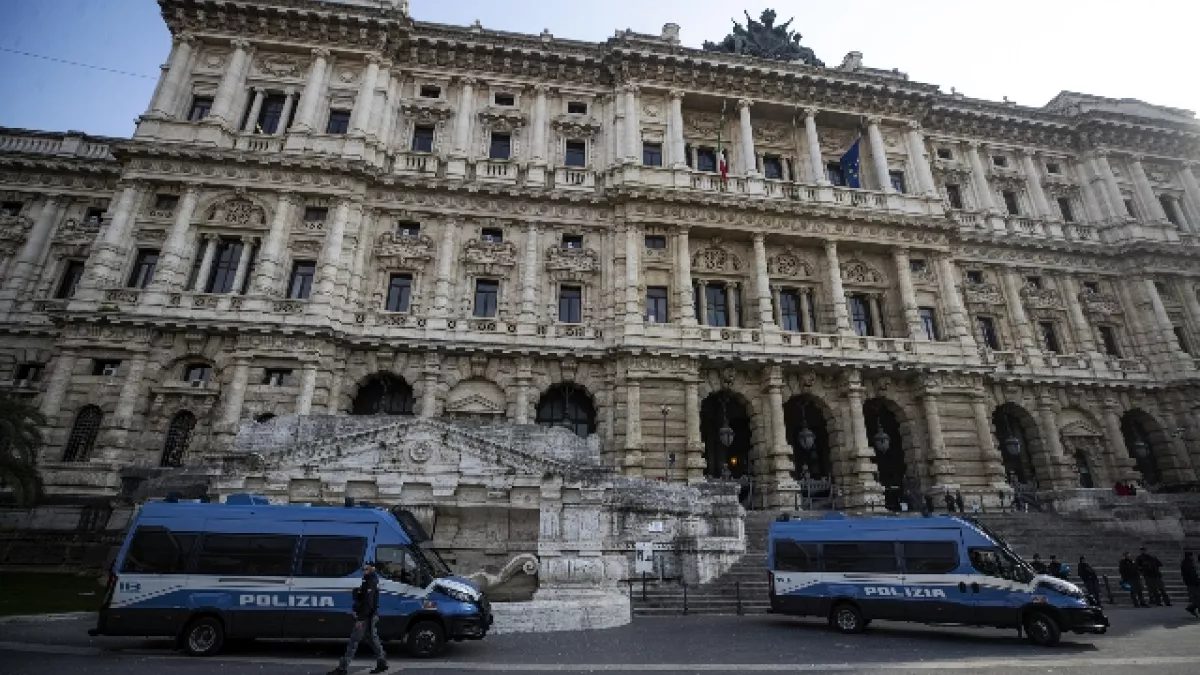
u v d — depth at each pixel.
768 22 53.44
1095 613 16.67
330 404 34.88
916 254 45.50
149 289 34.72
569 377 38.25
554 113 45.56
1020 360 45.69
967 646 16.53
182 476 26.06
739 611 21.78
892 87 48.38
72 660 13.33
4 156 44.84
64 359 33.22
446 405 36.72
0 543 26.14
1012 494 39.09
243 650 15.37
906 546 19.03
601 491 21.91
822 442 43.16
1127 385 46.53
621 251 41.03
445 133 43.44
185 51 40.66
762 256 42.53
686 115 47.59
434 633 14.77
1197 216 53.91
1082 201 53.41
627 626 19.17
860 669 13.27
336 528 15.81
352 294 37.34
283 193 37.97
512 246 40.88
